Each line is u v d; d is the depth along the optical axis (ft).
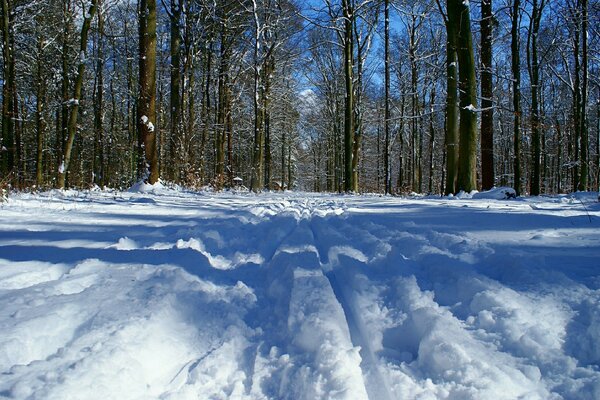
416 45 83.15
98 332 7.16
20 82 67.21
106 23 74.54
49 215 22.11
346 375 6.19
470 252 12.03
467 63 38.11
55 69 64.03
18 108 69.67
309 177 180.96
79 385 5.55
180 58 60.59
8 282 10.03
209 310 9.34
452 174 42.06
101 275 10.82
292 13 70.90
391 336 7.84
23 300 8.50
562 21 63.31
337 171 112.06
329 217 23.71
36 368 5.91
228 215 24.52
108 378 5.86
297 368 6.80
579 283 8.64
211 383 6.64
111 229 18.28
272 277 11.84
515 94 50.88
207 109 70.90
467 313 8.22
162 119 81.66
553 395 5.58
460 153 38.70
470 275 9.50
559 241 13.28
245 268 13.25
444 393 5.84
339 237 16.24
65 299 8.70
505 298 8.00
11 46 54.70
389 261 11.87
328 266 12.83
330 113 114.83
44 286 9.59
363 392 5.88
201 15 63.82
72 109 41.93
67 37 53.01
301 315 8.48
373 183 146.41
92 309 8.29
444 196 40.16
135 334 7.29
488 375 5.91
